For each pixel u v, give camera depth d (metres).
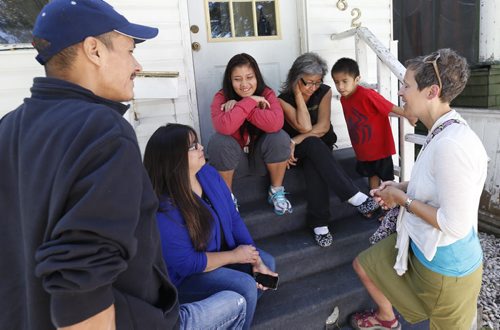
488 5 4.14
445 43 4.41
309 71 2.26
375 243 1.72
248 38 2.96
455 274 1.38
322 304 1.88
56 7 0.81
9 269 0.78
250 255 1.67
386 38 3.36
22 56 2.32
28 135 0.75
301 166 2.56
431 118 1.39
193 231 1.51
